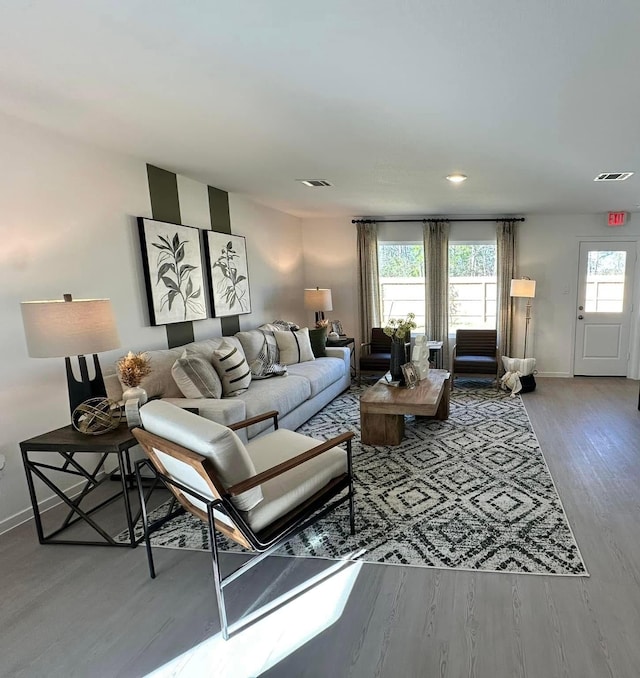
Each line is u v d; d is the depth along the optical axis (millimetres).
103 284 2949
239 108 2217
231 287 4414
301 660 1520
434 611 1718
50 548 2197
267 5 1364
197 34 1539
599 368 5871
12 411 2400
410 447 3410
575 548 2080
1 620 1724
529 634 1592
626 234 5562
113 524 2410
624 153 3004
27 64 1752
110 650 1575
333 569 1987
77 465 2316
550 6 1368
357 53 1675
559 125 2461
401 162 3234
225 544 2199
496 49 1640
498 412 4309
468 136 2650
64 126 2486
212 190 4133
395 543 2160
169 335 3598
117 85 1954
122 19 1441
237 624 1685
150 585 1913
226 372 3357
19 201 2396
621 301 5699
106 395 2471
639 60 1714
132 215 3184
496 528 2262
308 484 1955
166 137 2688
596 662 1473
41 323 2086
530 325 5914
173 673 1483
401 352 3789
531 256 5777
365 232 5934
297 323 6145
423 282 6070
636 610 1692
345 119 2375
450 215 5848
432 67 1784
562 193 4363
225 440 1576
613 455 3188
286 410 3551
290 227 5875
